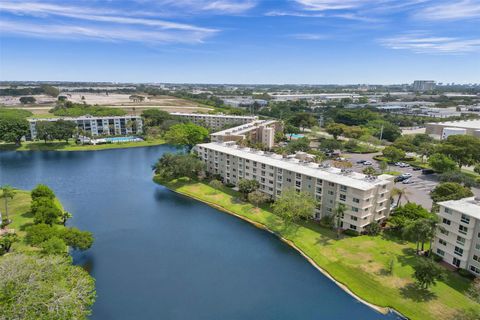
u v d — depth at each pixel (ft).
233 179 453.58
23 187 461.37
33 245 262.88
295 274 263.08
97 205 401.29
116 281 252.21
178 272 265.34
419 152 602.85
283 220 344.69
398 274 248.11
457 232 247.29
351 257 272.92
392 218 314.14
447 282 235.81
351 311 219.82
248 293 239.71
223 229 339.36
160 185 479.41
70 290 177.78
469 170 548.72
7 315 151.23
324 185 331.77
